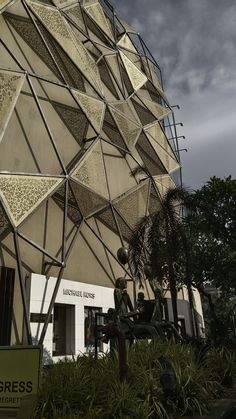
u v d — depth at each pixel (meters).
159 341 12.09
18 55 23.34
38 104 22.36
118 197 30.77
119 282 12.96
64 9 29.78
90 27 35.03
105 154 30.70
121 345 8.70
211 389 9.91
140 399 7.96
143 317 13.68
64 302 22.56
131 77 39.03
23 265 20.50
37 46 25.03
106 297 26.77
